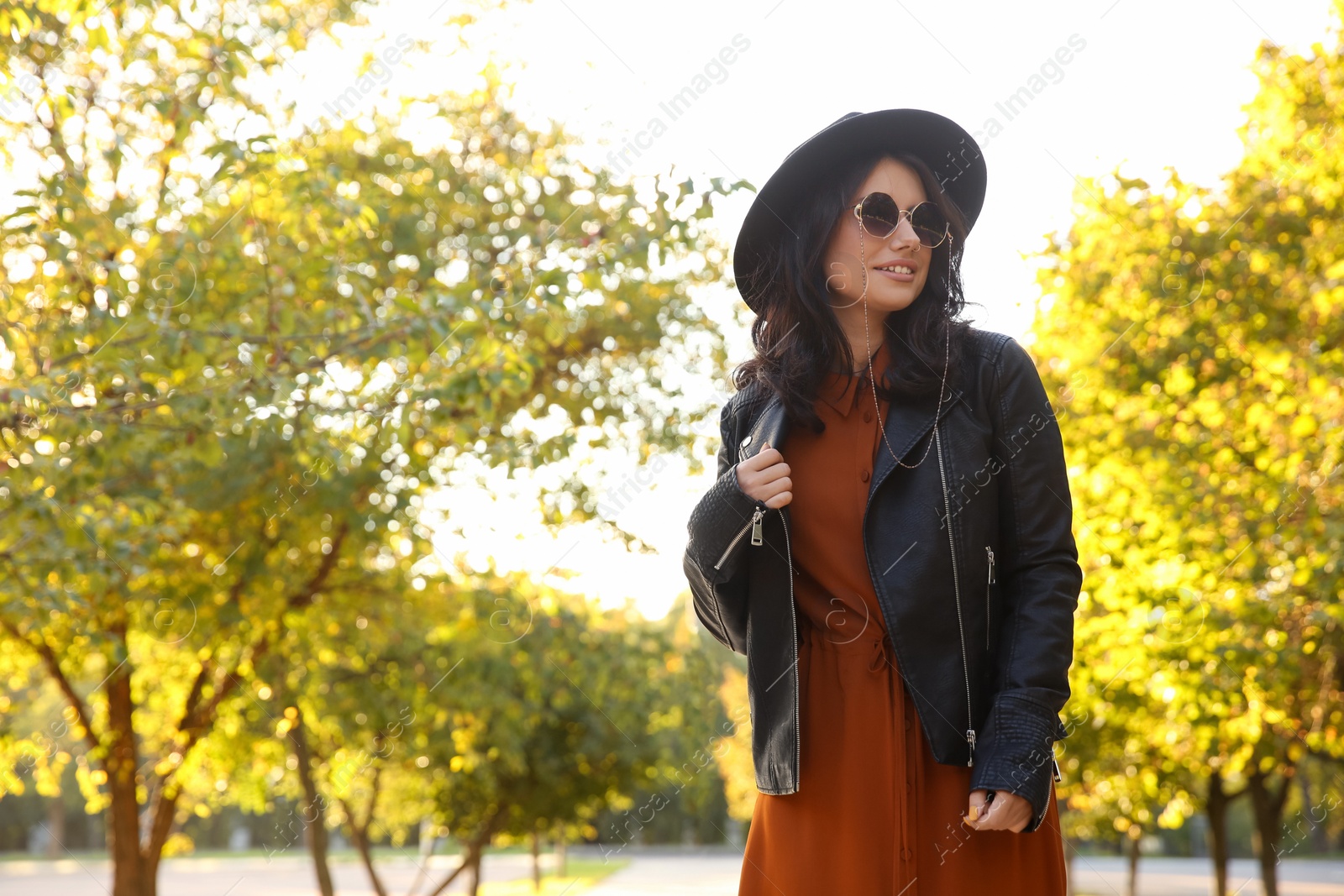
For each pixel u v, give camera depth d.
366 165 10.30
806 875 2.04
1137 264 10.37
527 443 9.08
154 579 10.19
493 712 16.02
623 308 10.69
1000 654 2.03
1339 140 9.79
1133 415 10.55
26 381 5.88
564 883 35.03
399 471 10.01
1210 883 32.34
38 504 6.28
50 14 6.85
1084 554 10.20
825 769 2.07
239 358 6.64
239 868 46.97
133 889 11.42
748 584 2.22
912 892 1.98
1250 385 10.28
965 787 2.02
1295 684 10.22
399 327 6.71
